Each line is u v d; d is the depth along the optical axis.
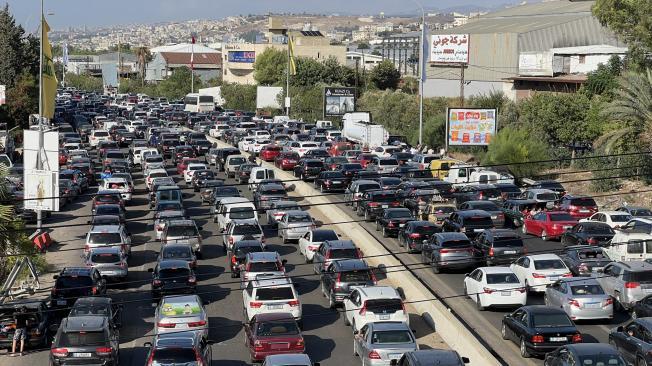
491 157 79.50
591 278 39.62
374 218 61.44
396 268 47.81
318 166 77.81
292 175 81.44
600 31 118.75
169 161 97.25
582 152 84.88
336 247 45.84
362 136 100.38
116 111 157.88
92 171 83.94
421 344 36.56
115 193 65.44
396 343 31.53
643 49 84.06
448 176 72.69
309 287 46.31
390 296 36.59
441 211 59.47
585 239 48.50
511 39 121.31
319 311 41.97
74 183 75.38
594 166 78.25
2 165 44.47
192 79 194.62
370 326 32.56
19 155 97.69
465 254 46.47
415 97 123.50
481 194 64.44
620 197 68.75
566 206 58.00
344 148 95.44
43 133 55.12
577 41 119.44
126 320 41.03
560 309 33.81
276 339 33.19
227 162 84.44
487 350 32.06
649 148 71.00
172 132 110.19
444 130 101.31
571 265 43.59
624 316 39.06
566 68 110.56
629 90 73.31
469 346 33.19
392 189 65.69
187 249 47.19
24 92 116.19
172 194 66.81
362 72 172.25
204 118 140.12
